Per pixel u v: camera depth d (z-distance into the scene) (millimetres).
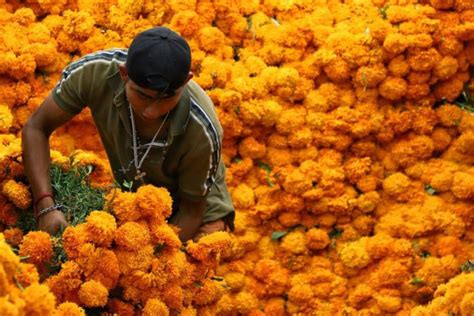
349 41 5074
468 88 5176
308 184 4984
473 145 5047
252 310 4941
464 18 5047
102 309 3678
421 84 5062
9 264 3109
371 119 5066
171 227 3822
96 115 3771
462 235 4988
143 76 3305
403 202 5098
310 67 5141
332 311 4922
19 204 3861
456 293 3861
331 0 5359
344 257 4957
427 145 5074
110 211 3676
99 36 5074
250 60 5133
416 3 5152
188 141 3656
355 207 5066
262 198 5059
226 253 4949
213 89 4992
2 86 4891
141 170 3850
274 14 5328
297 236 5039
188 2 5109
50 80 4988
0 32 4910
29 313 3086
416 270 4910
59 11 5129
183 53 3342
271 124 5035
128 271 3609
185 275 3752
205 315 4055
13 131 4910
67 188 3883
